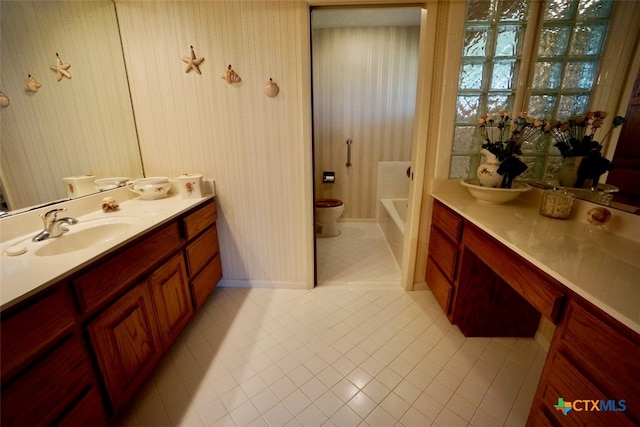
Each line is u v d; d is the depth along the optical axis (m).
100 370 1.00
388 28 3.05
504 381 1.35
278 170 1.91
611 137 1.13
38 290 0.78
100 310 1.02
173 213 1.47
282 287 2.18
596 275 0.79
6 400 0.71
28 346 0.76
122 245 1.10
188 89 1.78
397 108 3.27
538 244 1.02
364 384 1.34
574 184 1.32
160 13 1.66
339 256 2.76
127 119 1.81
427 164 1.85
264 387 1.32
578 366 0.75
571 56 1.38
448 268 1.65
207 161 1.92
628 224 1.06
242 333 1.69
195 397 1.27
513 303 1.58
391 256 2.74
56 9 1.35
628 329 0.62
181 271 1.57
